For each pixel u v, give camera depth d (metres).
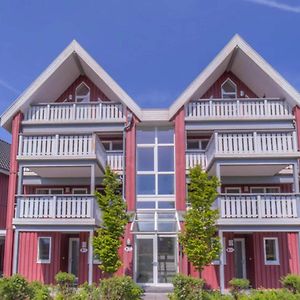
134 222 20.67
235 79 23.98
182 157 21.81
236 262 21.70
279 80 21.56
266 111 22.02
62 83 23.53
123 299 13.50
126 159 22.06
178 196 21.52
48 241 21.69
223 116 22.03
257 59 21.58
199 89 22.48
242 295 13.98
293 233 20.44
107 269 18.19
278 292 13.70
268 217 18.52
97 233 19.89
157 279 20.44
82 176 22.92
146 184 22.55
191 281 13.87
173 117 22.34
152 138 23.11
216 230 18.00
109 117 22.48
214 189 18.00
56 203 19.30
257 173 21.86
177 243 20.42
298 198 18.64
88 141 19.92
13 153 21.92
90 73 23.44
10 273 20.91
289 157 19.12
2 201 27.78
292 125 21.72
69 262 22.42
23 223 19.14
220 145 19.38
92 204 19.16
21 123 22.33
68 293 14.12
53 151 19.98
